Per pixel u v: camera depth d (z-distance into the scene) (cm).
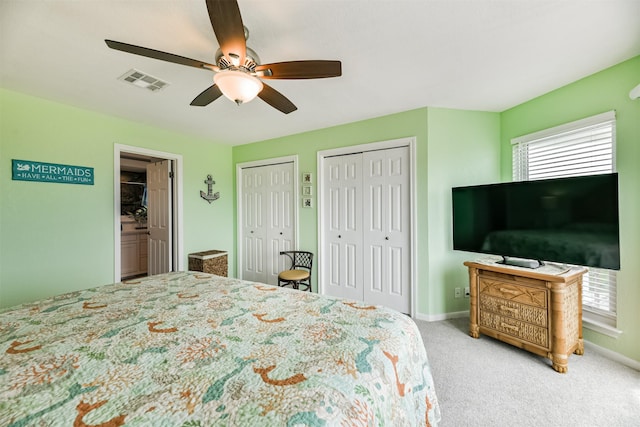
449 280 281
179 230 359
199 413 65
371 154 311
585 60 191
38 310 134
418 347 123
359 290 323
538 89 238
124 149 301
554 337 190
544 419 147
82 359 89
